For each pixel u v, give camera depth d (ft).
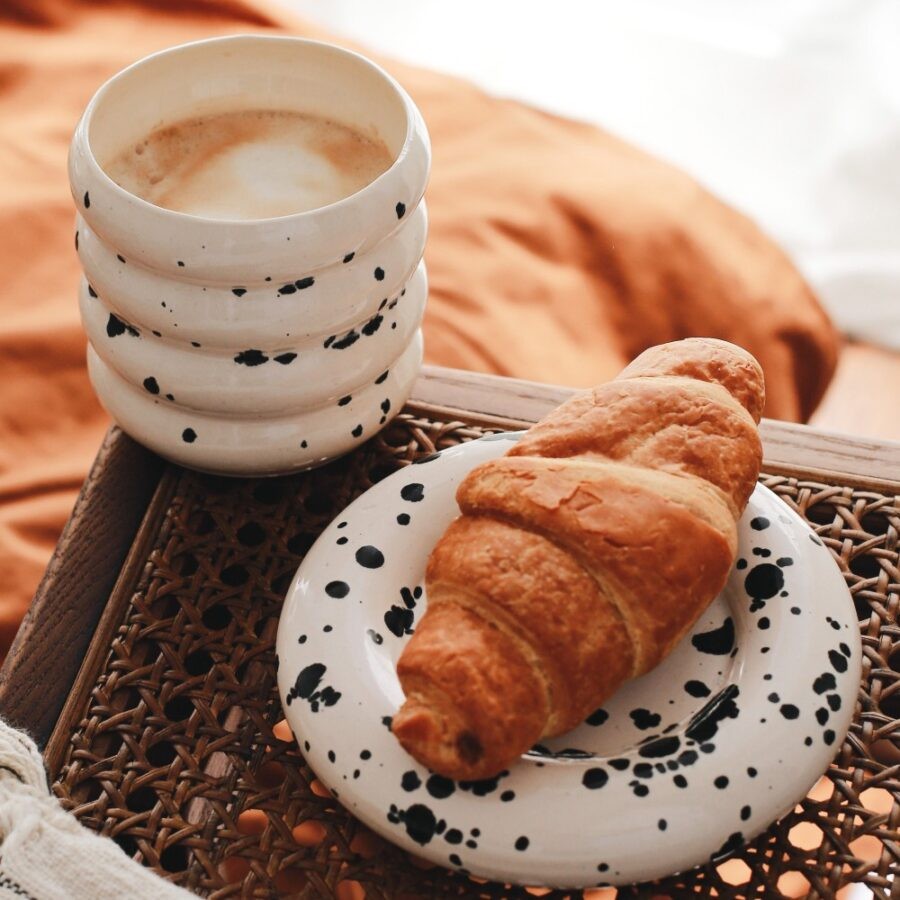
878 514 1.88
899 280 3.87
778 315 2.60
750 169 4.16
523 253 2.51
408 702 1.60
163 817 1.68
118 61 2.78
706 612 1.74
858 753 1.71
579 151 2.75
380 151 1.88
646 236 2.55
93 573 1.86
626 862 1.58
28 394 2.32
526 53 4.43
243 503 1.89
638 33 4.42
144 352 1.77
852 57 4.24
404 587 1.75
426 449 1.94
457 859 1.60
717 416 1.69
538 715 1.59
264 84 1.89
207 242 1.67
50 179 2.56
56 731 1.73
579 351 2.43
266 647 1.79
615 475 1.63
